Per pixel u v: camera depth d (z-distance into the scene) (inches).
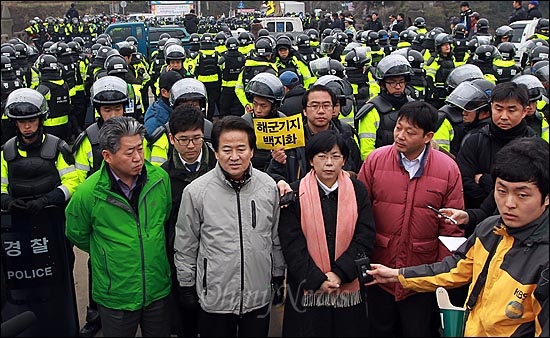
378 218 113.3
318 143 101.0
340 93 166.7
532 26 281.9
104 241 106.5
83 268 187.5
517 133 126.1
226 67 362.0
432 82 311.4
